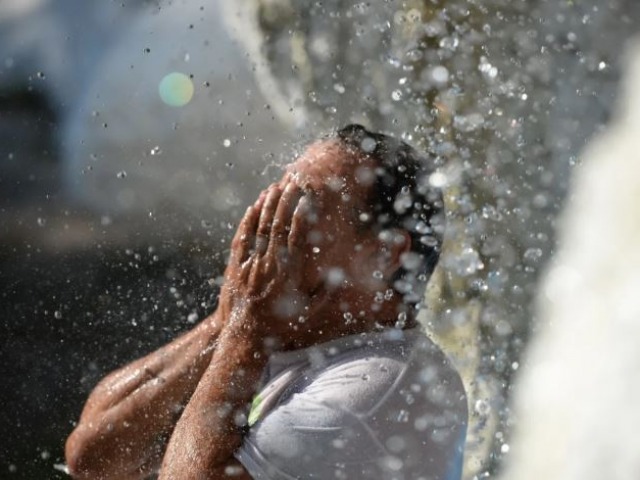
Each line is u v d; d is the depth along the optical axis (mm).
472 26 7465
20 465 7195
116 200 10938
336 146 4137
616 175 5832
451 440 3918
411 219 4109
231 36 9781
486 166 7039
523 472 5121
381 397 3814
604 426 4727
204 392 3943
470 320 6223
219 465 3852
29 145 12109
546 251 6535
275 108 8609
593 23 7410
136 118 11500
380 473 3750
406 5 7605
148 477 4531
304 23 8125
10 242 10656
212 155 10492
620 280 5270
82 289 8539
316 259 3986
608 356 4945
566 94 7309
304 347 3992
